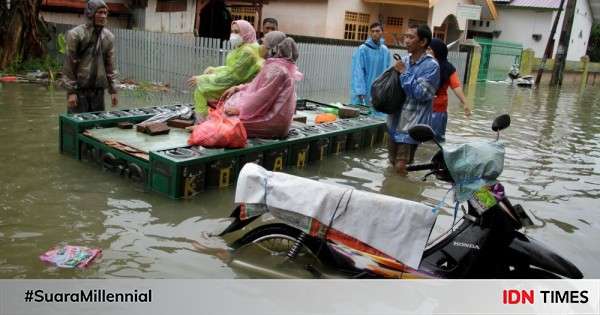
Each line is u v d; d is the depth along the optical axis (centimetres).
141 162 572
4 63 1356
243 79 754
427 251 407
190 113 773
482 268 391
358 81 970
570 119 1375
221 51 1198
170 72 1305
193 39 1244
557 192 673
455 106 1455
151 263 408
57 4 1541
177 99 1168
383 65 981
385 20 2166
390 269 396
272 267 415
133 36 1366
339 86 1570
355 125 837
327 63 1498
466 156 389
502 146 397
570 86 2703
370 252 397
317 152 748
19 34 1371
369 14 2091
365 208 395
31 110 928
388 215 390
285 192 414
